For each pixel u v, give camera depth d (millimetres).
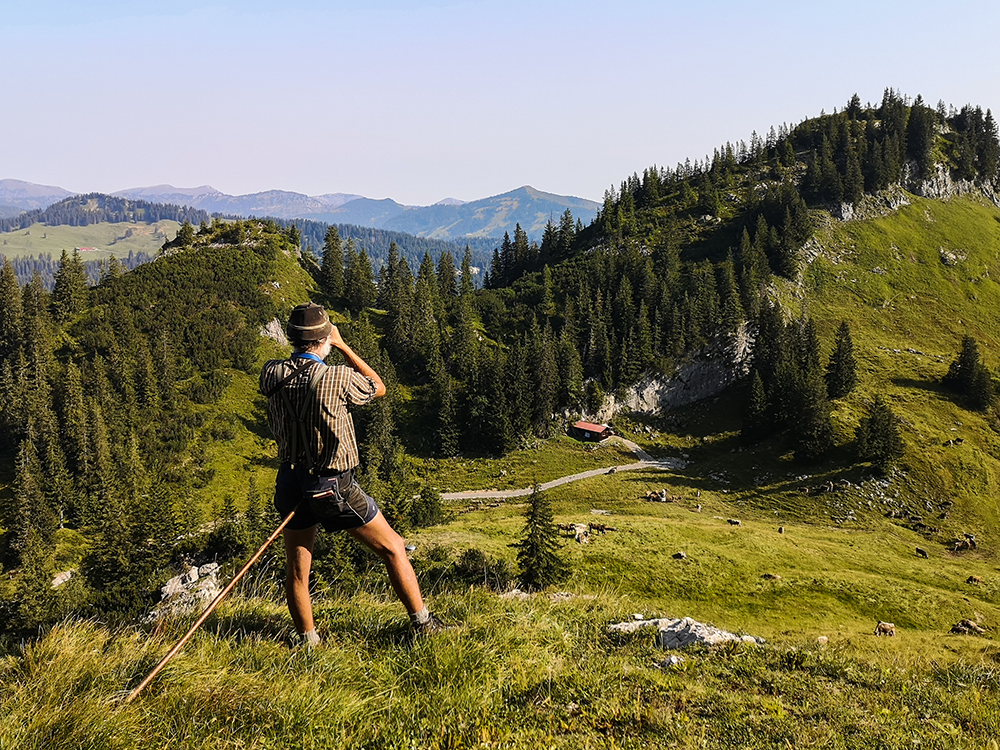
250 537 69750
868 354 172750
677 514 111875
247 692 4914
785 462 132500
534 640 6738
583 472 142125
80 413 137250
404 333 183750
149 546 66812
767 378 164000
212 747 4273
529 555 55844
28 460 125625
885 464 119062
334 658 5777
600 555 76062
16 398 144125
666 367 169250
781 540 88875
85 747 4117
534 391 160375
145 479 127812
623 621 8539
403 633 6535
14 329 168875
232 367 171000
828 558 83875
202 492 131125
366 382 5891
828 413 129875
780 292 193250
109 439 134000
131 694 4613
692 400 172375
